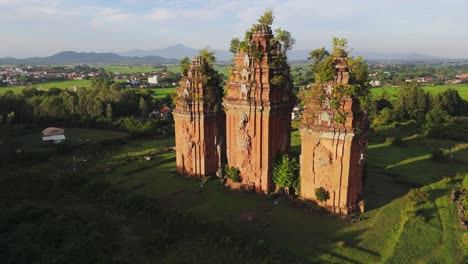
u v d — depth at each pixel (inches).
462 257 1200.8
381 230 1397.6
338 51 1496.1
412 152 2502.5
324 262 1184.2
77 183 1915.6
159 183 1989.4
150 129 3191.4
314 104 1534.2
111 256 1241.4
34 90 4473.4
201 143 1995.6
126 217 1557.6
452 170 2094.0
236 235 1342.3
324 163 1508.4
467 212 1459.2
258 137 1715.1
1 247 1227.9
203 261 1214.9
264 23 1716.3
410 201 1578.5
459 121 3430.1
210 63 2023.9
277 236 1369.3
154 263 1206.3
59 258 1163.9
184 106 1987.0
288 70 1782.7
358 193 1571.1
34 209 1545.3
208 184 1941.4
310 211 1560.0
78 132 3361.2
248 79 1694.1
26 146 2810.0
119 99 4259.4
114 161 2417.6
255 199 1718.8
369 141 2842.0
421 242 1293.1
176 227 1421.0
